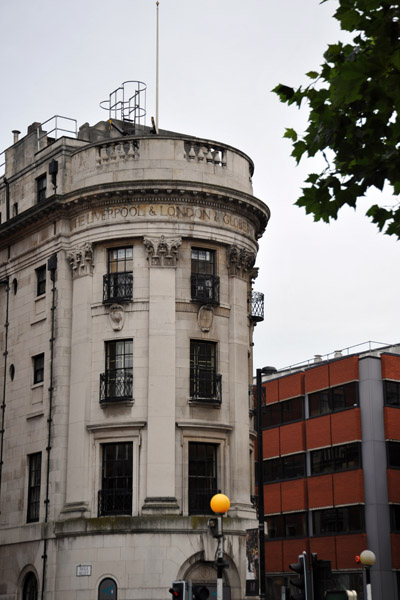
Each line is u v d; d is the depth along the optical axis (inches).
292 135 560.7
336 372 2659.9
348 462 2571.4
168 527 1571.1
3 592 1764.3
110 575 1571.1
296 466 2760.8
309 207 553.0
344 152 530.9
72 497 1646.2
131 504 1608.0
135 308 1680.6
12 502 1792.6
